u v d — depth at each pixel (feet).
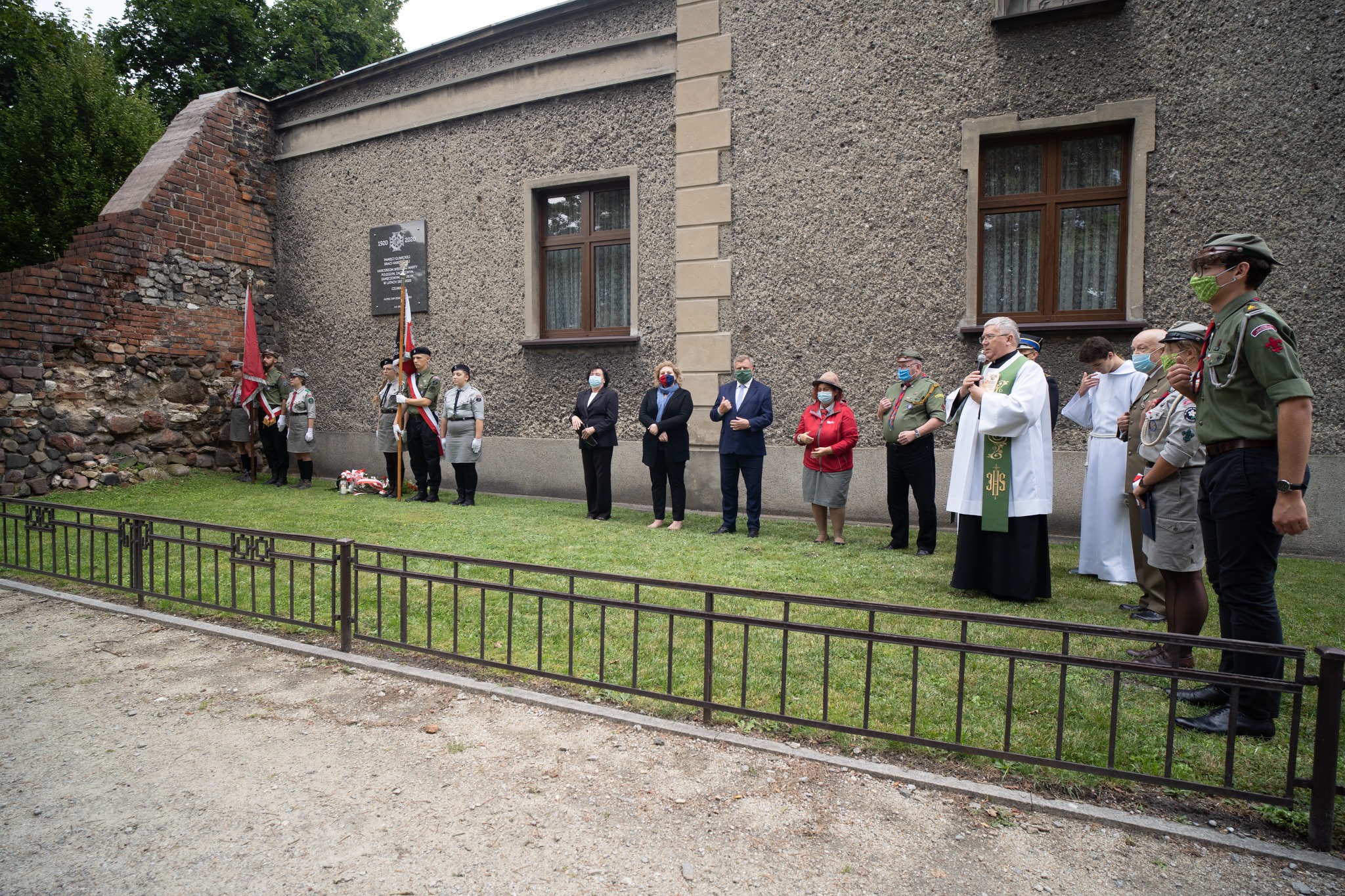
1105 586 17.03
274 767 9.00
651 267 29.63
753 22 26.96
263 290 39.29
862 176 25.57
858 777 8.72
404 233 35.65
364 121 36.70
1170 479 11.67
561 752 9.36
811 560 18.99
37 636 13.99
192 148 36.22
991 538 15.69
